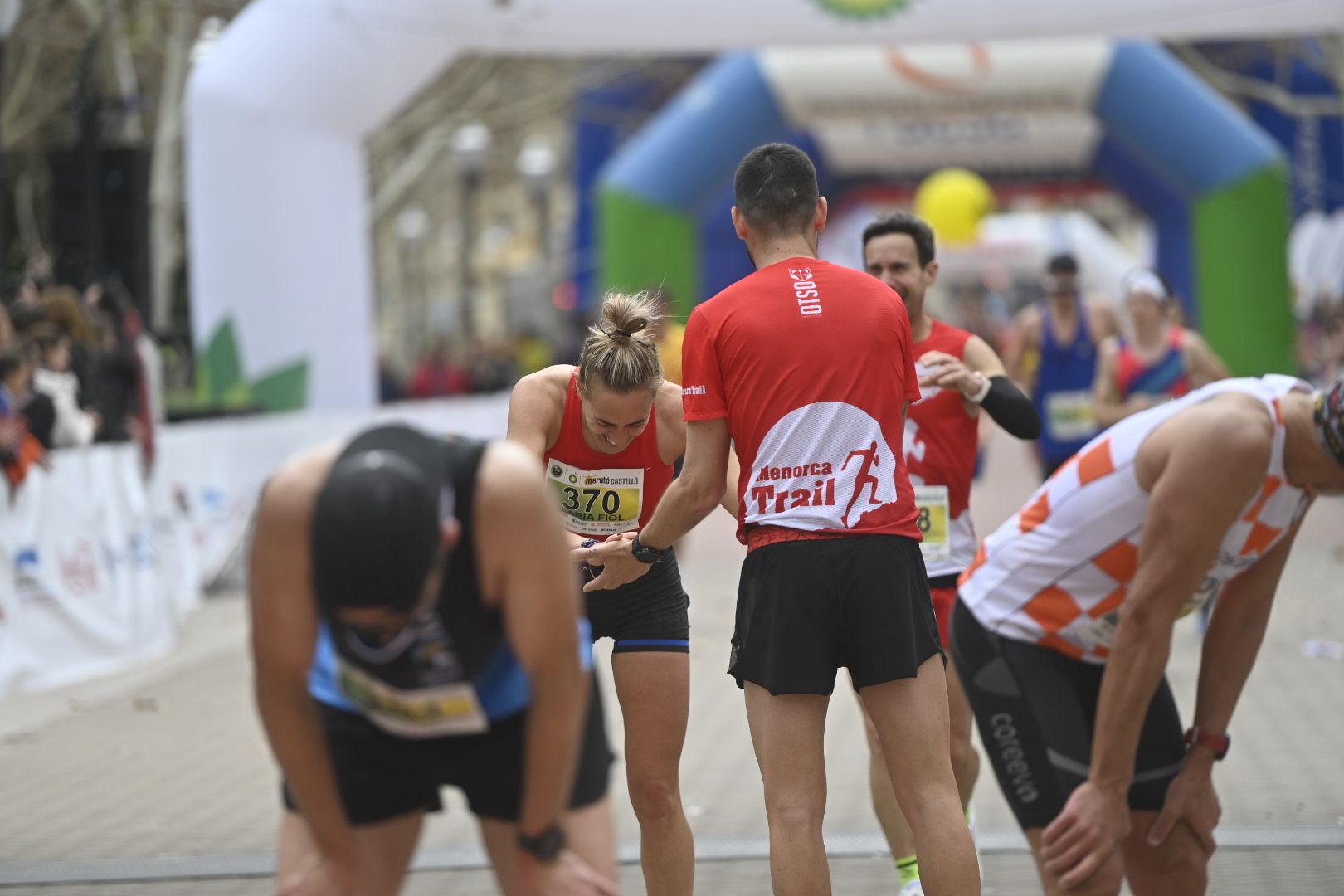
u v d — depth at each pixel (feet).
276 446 128.67
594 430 40.52
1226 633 37.47
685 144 176.14
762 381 37.55
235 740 71.05
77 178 133.80
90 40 145.38
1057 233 304.30
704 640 90.94
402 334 417.69
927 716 36.94
